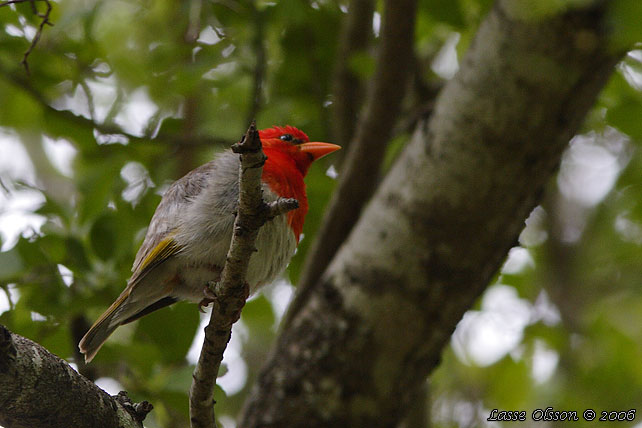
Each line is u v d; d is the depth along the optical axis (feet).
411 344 33.01
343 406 33.06
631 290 53.26
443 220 31.99
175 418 36.42
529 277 52.54
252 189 21.12
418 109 42.80
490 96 30.78
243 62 44.27
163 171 44.24
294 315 36.47
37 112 48.26
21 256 35.32
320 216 43.78
